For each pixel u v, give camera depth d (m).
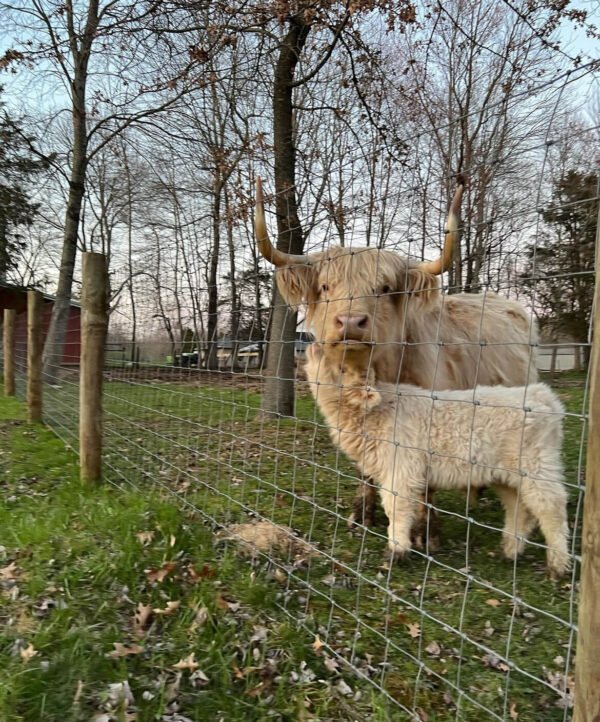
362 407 3.67
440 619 3.01
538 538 4.10
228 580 3.29
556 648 2.76
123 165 21.92
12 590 3.08
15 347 12.08
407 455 3.54
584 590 1.39
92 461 4.98
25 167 21.89
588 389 1.46
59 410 7.81
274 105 8.26
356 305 3.75
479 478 3.45
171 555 3.52
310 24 7.50
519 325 5.91
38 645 2.56
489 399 3.43
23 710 2.21
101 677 2.42
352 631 2.87
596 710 1.39
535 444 3.31
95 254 4.84
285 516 4.51
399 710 2.30
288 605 3.09
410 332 4.39
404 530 3.60
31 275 35.44
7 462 5.98
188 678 2.48
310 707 2.34
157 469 5.16
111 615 2.90
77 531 3.92
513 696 2.40
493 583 3.40
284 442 7.09
